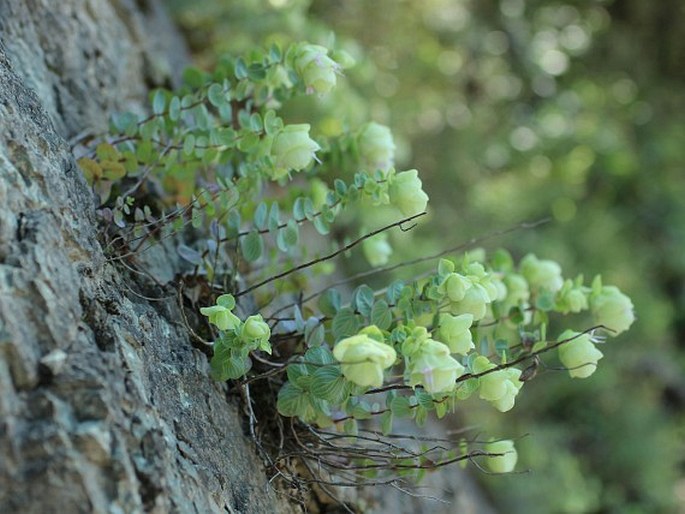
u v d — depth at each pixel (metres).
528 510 1.56
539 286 0.96
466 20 2.30
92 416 0.76
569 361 0.89
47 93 0.96
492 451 0.90
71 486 0.74
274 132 0.89
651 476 2.00
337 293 0.89
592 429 2.04
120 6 1.11
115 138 0.94
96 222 0.85
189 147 0.91
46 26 0.99
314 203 0.94
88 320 0.79
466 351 0.84
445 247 1.81
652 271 2.55
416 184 0.88
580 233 2.28
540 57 2.57
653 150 2.62
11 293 0.77
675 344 2.55
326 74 0.89
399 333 0.83
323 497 0.92
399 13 1.96
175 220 0.88
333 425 0.92
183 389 0.84
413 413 0.86
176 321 0.87
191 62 1.31
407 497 1.03
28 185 0.80
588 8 2.62
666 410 2.27
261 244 0.89
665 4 2.59
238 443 0.86
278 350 0.91
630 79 2.67
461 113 2.28
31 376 0.76
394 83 1.97
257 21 1.34
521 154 2.47
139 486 0.76
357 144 0.95
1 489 0.74
